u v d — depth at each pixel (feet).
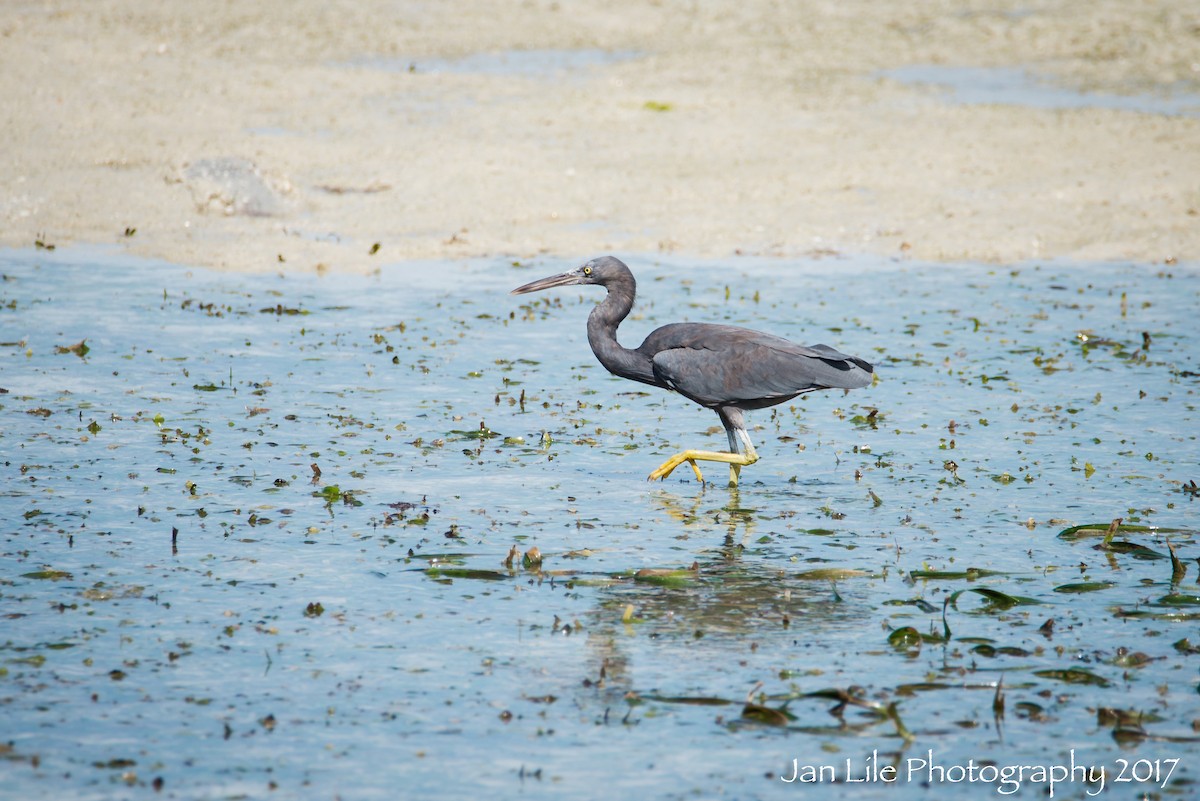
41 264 74.13
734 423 44.32
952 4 146.30
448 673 30.25
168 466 44.73
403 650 31.35
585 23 139.44
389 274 75.15
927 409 53.52
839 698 28.58
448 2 144.36
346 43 127.44
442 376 57.52
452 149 97.30
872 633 32.68
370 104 108.27
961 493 43.42
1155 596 34.88
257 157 93.09
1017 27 136.87
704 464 47.26
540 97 112.06
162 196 86.22
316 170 92.27
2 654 30.50
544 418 52.06
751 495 43.50
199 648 31.14
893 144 100.68
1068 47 130.31
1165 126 104.53
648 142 100.94
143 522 39.40
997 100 113.39
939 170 94.89
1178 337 63.67
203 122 100.22
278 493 42.39
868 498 43.14
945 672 30.53
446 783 25.58
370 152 96.12
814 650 31.68
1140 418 51.67
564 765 26.32
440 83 115.65
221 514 40.32
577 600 34.45
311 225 83.35
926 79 120.78
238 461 45.50
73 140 94.02
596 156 97.30
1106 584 35.60
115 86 106.42
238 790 25.16
